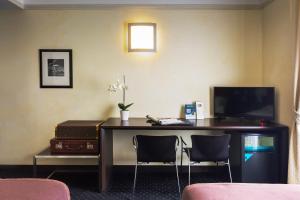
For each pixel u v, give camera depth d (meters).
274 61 3.77
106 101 4.22
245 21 4.15
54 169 4.27
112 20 4.16
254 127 3.43
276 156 3.53
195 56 4.18
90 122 3.93
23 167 4.27
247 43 4.17
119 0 3.99
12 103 4.23
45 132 4.25
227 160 3.37
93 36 4.17
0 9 4.12
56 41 4.18
